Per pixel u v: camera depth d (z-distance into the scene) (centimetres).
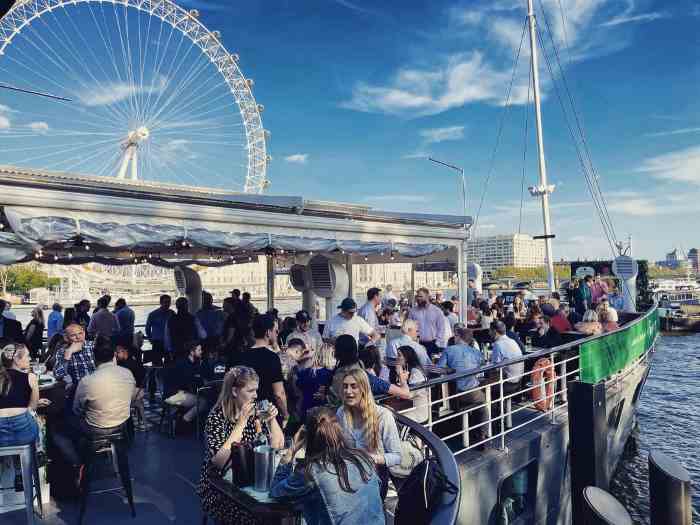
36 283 8575
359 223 1052
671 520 579
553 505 774
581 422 724
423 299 1040
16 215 650
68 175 977
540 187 2483
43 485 504
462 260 1277
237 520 304
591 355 873
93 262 1407
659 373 2903
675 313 5059
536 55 2533
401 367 620
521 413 859
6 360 451
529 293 2372
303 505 287
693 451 1550
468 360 744
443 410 720
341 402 389
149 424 786
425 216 1191
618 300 1745
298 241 949
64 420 534
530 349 1175
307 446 292
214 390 721
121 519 469
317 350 601
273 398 504
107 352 493
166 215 789
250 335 750
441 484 297
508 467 682
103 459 564
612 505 549
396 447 364
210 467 336
